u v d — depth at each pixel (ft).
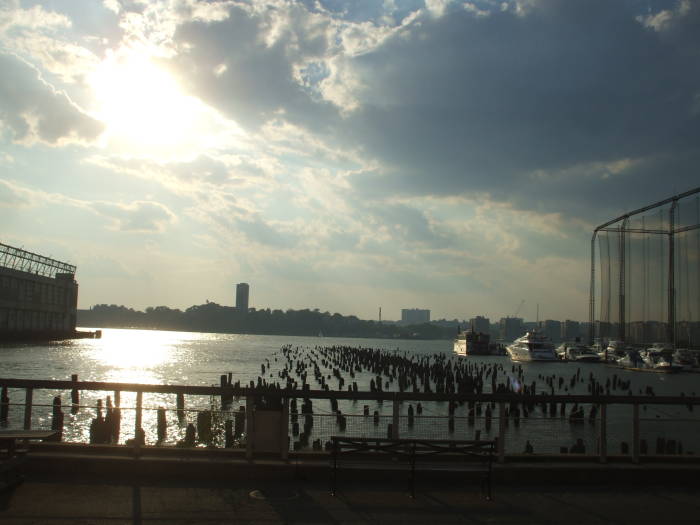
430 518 33.24
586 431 47.60
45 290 476.13
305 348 568.00
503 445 42.06
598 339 489.67
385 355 401.29
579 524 32.86
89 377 212.84
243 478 39.37
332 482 37.88
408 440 37.78
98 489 36.88
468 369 309.22
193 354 401.90
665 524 33.09
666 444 52.47
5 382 42.52
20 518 31.91
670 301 396.37
